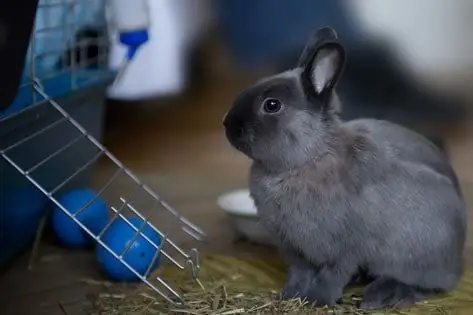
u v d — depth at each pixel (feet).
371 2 4.95
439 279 2.73
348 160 2.60
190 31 5.05
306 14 5.03
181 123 4.90
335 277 2.69
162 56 5.02
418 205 2.63
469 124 4.74
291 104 2.57
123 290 2.82
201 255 3.08
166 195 3.76
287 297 2.71
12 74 2.36
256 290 2.80
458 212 2.72
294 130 2.58
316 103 2.59
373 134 2.69
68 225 3.10
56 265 3.03
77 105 3.25
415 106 4.90
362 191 2.59
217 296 2.73
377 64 4.94
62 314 2.66
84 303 2.73
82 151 3.39
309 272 2.73
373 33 4.97
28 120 2.83
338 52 2.56
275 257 3.09
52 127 3.06
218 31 5.09
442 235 2.67
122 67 3.66
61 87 3.19
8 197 2.89
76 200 3.11
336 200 2.59
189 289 2.79
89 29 3.72
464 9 4.95
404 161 2.67
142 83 5.00
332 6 4.99
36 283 2.88
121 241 2.84
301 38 5.06
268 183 2.64
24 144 2.92
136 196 3.71
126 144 4.54
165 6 4.97
